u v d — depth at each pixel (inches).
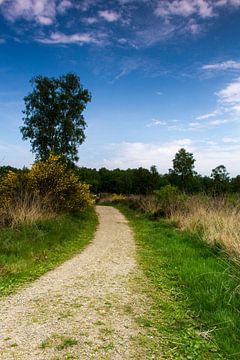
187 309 226.5
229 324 194.1
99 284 283.1
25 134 1270.9
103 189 2672.2
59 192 701.9
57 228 521.7
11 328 193.3
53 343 175.5
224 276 280.1
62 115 1267.2
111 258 388.2
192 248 419.2
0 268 321.1
